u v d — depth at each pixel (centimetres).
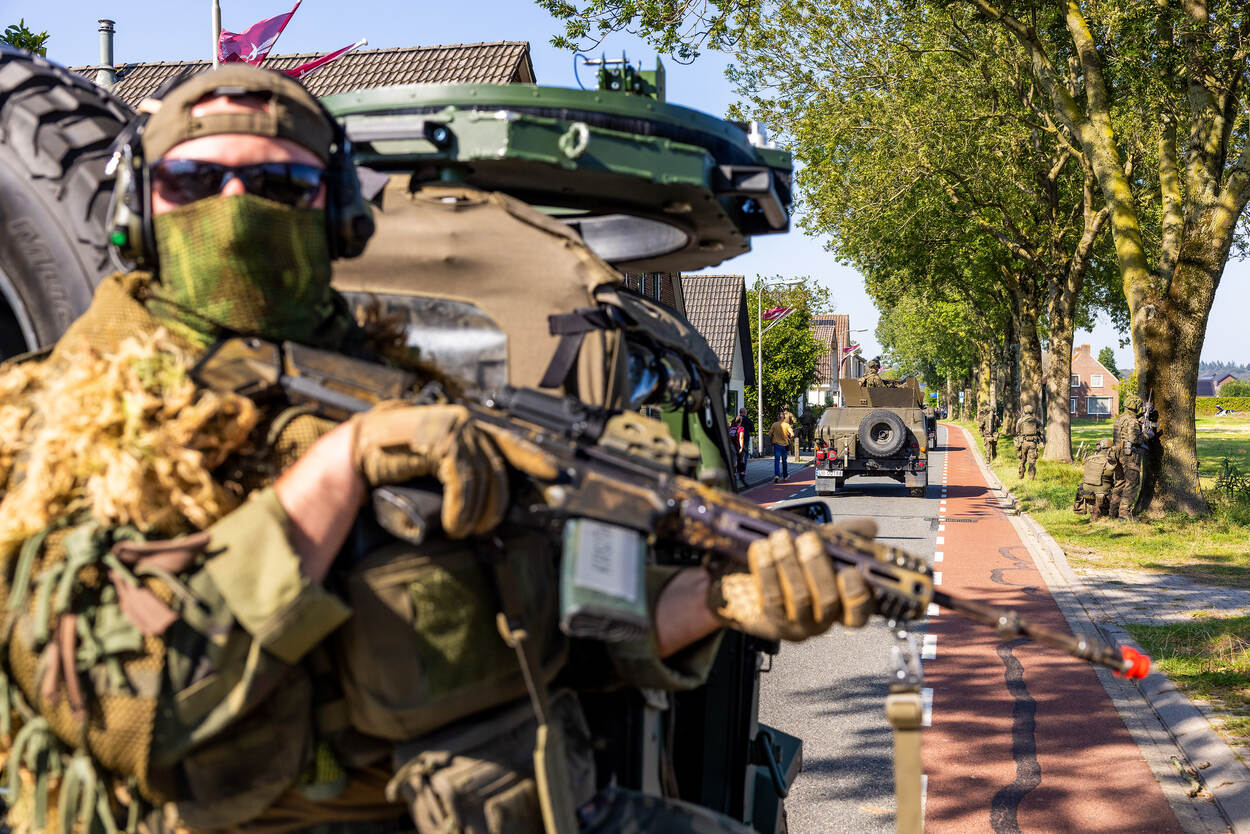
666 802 184
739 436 3300
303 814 157
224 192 150
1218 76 1709
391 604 149
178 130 150
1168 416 1786
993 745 679
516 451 149
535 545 168
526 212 245
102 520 138
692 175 241
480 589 156
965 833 538
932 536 1736
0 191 233
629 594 144
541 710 155
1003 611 147
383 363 181
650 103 239
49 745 143
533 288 239
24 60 248
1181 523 1708
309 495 140
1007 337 5122
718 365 329
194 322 157
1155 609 1083
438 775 150
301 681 149
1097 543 1574
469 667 154
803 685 820
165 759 139
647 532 150
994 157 2966
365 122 235
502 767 156
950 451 4753
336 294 179
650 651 173
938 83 2686
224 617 135
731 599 161
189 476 139
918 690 151
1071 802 580
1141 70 1891
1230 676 799
